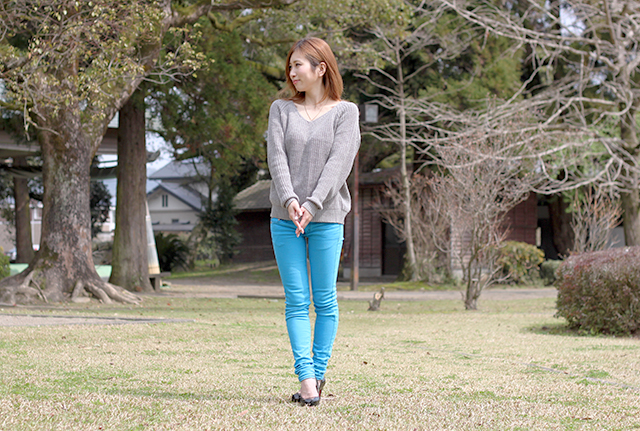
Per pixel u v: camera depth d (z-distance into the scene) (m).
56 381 3.12
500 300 13.56
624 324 6.61
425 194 18.08
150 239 15.80
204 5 11.40
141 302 11.05
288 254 2.71
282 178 2.65
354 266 16.73
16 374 3.31
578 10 14.90
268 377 3.42
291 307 2.73
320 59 2.78
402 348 5.26
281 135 2.75
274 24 15.47
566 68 18.33
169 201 42.31
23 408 2.40
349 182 17.03
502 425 2.30
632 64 14.11
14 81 8.11
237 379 3.31
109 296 10.91
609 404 2.78
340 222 2.75
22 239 22.36
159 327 6.38
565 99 14.39
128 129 14.62
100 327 6.20
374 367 4.00
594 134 13.81
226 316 8.47
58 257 10.87
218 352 4.64
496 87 17.59
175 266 26.89
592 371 3.90
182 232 40.59
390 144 20.14
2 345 4.72
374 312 10.27
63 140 10.80
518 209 21.75
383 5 13.16
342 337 6.19
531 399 2.89
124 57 8.54
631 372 3.88
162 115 13.91
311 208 2.61
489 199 10.65
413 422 2.31
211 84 13.50
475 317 9.22
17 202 22.34
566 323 8.00
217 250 29.23
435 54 17.67
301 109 2.79
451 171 11.34
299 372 2.66
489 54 17.45
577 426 2.32
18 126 12.96
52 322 6.57
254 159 28.98
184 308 10.32
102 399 2.62
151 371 3.55
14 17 8.51
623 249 7.08
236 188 31.36
